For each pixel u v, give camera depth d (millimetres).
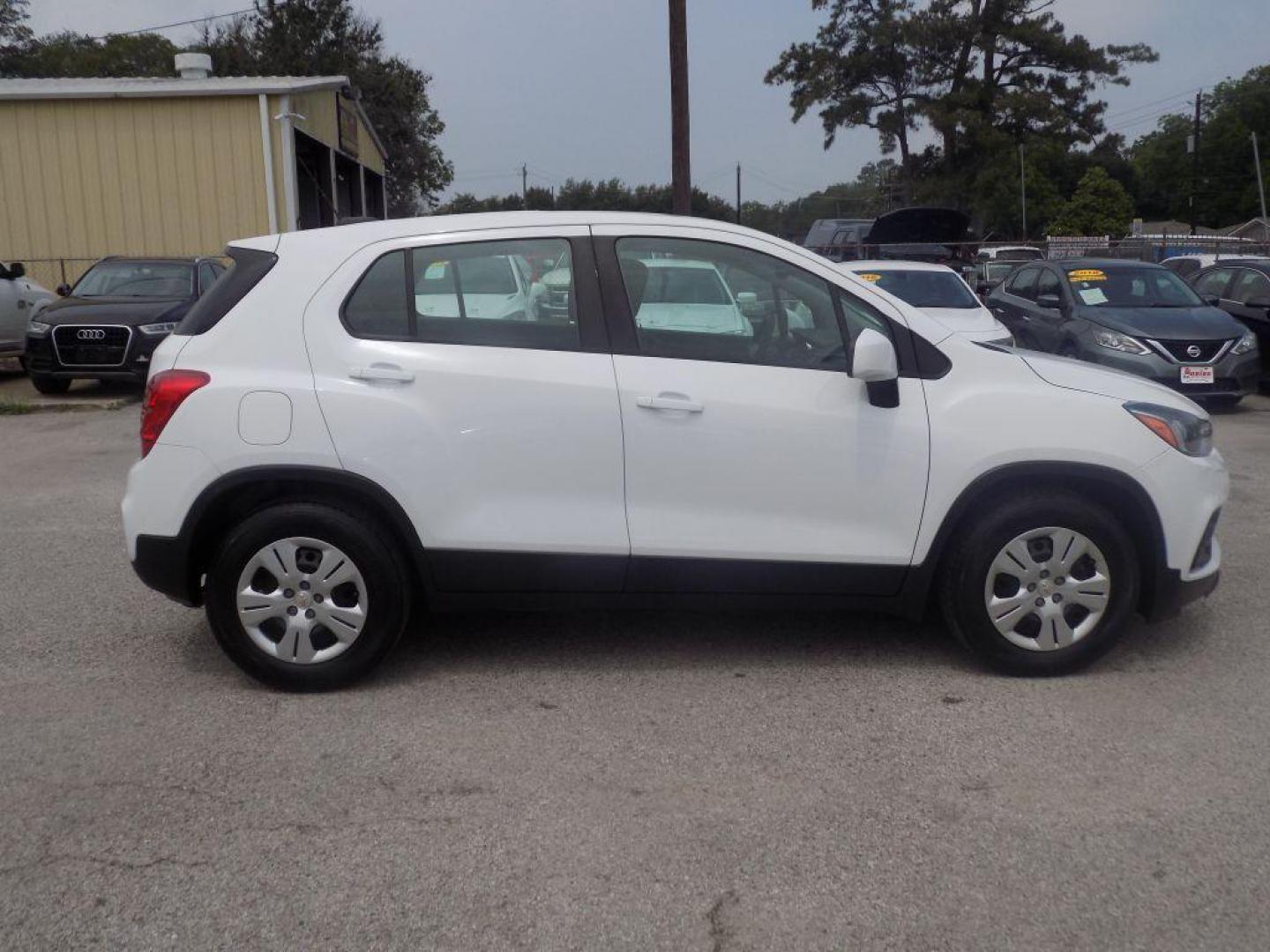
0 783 4027
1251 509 8023
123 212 21156
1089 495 4969
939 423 4770
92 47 58719
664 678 4992
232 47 49750
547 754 4254
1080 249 32125
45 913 3262
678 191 20484
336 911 3273
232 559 4672
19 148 20891
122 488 9031
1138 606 5090
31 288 16469
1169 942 3127
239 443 4609
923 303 12523
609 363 4723
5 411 13289
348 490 4707
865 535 4801
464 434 4664
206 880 3428
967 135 48219
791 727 4477
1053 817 3777
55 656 5277
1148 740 4332
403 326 4742
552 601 4820
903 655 5246
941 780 4035
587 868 3488
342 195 28938
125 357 13758
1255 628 5559
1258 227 59500
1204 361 12148
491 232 4820
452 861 3529
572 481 4711
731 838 3658
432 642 5445
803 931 3184
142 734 4426
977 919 3229
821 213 75500
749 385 4746
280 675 4766
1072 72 49469
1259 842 3615
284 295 4746
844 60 49969
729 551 4762
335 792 3961
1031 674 4926
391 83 51219
